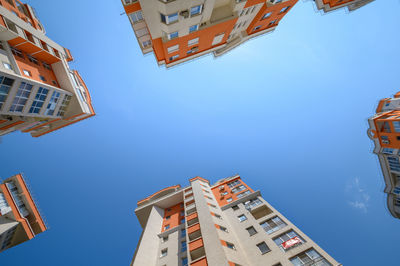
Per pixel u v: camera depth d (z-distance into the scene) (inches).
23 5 1159.0
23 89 911.0
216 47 1034.7
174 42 828.6
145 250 1059.3
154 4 600.4
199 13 680.4
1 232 981.2
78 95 1309.1
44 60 1194.0
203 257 727.7
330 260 664.4
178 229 1255.5
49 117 1157.7
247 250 819.4
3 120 951.0
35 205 1227.2
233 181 1565.0
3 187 1122.7
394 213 1263.5
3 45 899.4
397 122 1127.0
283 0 858.1
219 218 1018.7
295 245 764.6
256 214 1172.5
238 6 784.9
